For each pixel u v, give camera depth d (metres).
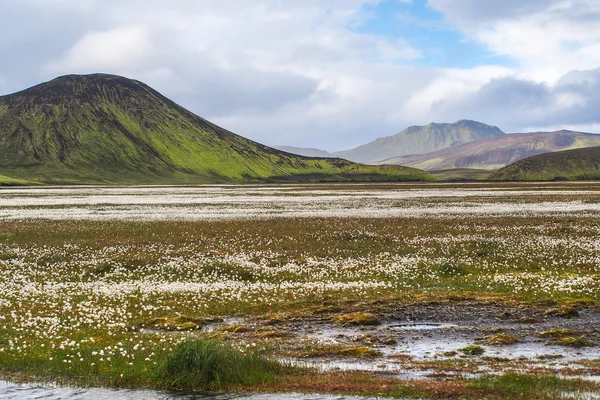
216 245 40.47
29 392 13.17
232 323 20.05
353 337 17.73
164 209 74.56
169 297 24.30
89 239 43.66
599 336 17.38
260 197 107.06
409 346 16.75
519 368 14.33
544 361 14.97
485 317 20.05
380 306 21.80
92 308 21.77
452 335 17.89
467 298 22.81
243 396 12.72
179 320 20.02
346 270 30.83
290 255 36.09
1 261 34.72
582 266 30.58
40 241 42.62
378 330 18.59
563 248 36.12
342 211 68.81
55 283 27.91
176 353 14.26
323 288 25.42
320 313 21.06
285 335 18.09
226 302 23.08
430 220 55.41
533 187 149.12
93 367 14.76
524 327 18.64
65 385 13.66
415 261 33.00
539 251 35.41
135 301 23.56
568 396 12.00
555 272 28.98
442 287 25.75
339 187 177.12
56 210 73.19
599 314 20.14
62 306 22.50
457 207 72.94
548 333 17.73
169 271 31.47
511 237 41.81
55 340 17.48
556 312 20.20
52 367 14.84
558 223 50.03
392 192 126.62
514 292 24.08
